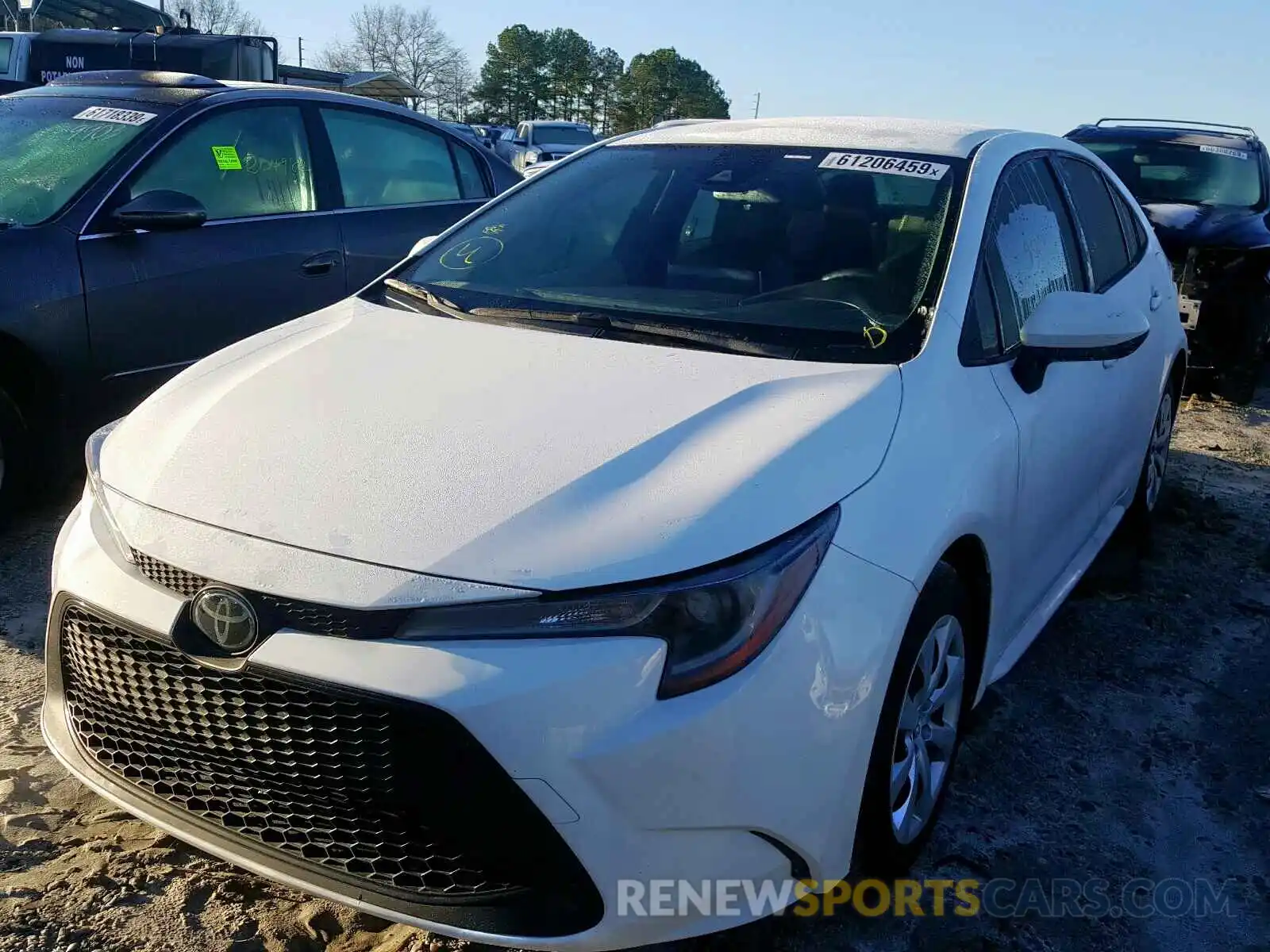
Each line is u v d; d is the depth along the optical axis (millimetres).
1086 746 3338
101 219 4480
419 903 2053
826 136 3570
